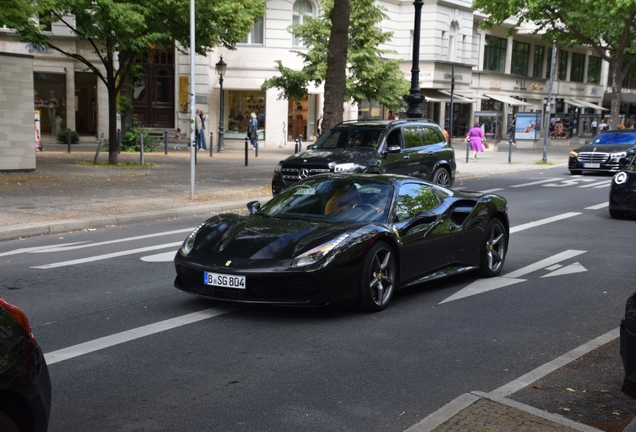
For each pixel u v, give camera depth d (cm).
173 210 1313
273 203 730
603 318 642
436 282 785
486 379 478
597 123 5584
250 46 3681
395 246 657
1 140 1878
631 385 396
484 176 2342
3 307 307
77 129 3494
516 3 3319
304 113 3872
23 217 1169
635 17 3381
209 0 2103
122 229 1165
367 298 628
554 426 377
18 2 1531
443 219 733
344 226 642
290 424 399
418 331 590
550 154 3628
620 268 871
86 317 621
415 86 2055
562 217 1341
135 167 2203
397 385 463
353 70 3234
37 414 301
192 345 544
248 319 618
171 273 813
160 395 441
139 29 2045
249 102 3781
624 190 1277
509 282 789
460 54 4566
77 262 876
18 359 293
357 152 1419
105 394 443
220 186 1731
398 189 709
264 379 471
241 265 595
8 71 1873
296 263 586
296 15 3741
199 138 3397
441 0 4262
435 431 372
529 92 5481
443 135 1658
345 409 421
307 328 592
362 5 3089
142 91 3738
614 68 3484
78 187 1627
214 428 393
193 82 1456
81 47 3381
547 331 598
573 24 3378
